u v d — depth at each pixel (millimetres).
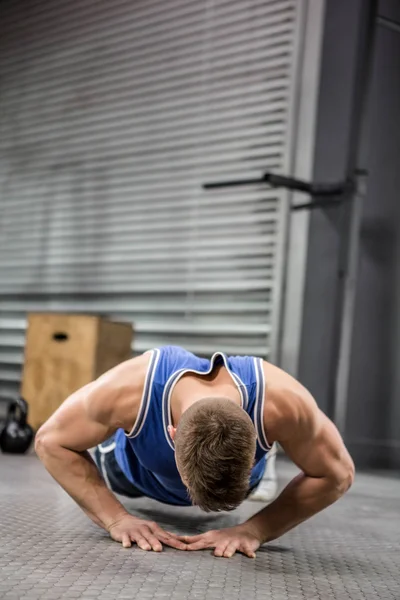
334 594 1406
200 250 4543
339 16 4148
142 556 1592
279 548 1800
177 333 4598
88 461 1768
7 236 5531
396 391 3898
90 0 5285
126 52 5039
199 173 4578
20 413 3559
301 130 4230
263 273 4273
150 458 1668
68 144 5254
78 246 5113
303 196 4176
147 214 4793
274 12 4395
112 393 1617
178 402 1544
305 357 4102
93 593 1292
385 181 4055
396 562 1733
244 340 4332
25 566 1462
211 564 1563
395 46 4105
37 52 5559
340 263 3523
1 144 5660
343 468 1664
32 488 2529
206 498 1374
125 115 4973
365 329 4012
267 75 4367
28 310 5352
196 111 4633
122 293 4875
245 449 1377
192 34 4730
